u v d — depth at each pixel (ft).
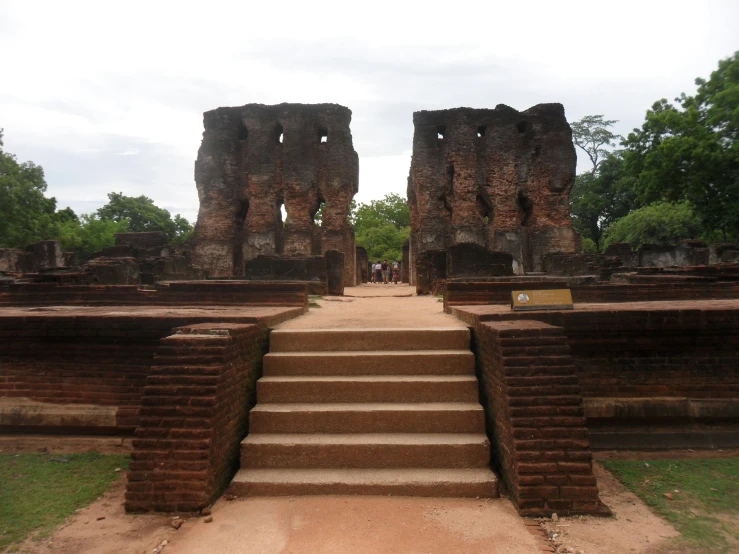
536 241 87.51
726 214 83.87
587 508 11.94
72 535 11.27
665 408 16.67
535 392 12.74
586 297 28.09
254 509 12.37
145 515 12.10
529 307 17.51
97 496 13.32
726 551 10.55
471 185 87.92
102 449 16.81
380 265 131.03
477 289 26.71
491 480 13.04
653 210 131.13
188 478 12.17
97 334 17.10
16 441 17.07
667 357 17.16
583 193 173.27
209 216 92.73
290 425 14.92
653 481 14.10
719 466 15.17
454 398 15.74
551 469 12.09
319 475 13.53
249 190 91.45
